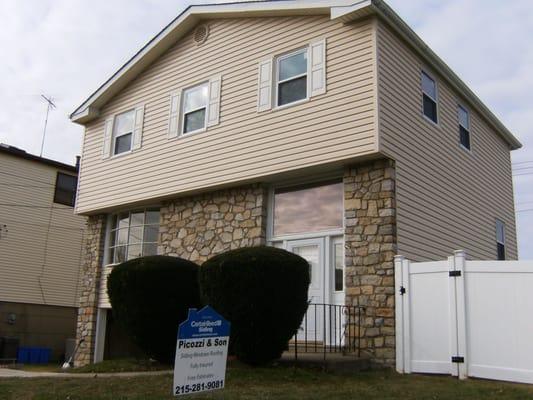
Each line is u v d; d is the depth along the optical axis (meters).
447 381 7.80
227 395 6.45
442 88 12.89
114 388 7.09
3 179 21.66
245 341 7.89
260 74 12.02
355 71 10.39
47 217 22.77
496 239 15.02
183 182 12.98
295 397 6.39
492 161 15.65
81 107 16.08
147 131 14.31
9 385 7.60
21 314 21.27
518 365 7.74
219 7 12.83
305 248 11.16
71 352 19.94
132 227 14.99
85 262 15.98
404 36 10.98
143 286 9.51
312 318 10.70
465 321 8.27
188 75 13.67
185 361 5.33
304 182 11.46
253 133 11.79
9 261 21.30
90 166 15.78
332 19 10.70
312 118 10.81
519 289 7.96
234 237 12.07
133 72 14.92
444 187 12.18
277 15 11.98
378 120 9.83
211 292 8.03
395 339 9.09
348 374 8.23
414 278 9.02
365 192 10.16
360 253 9.95
